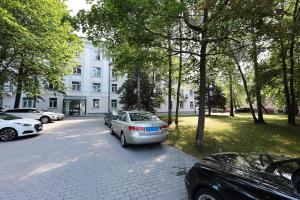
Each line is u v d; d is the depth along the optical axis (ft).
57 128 46.78
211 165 10.64
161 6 21.35
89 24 25.36
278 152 24.94
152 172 17.51
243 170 9.29
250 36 22.21
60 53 56.24
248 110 154.92
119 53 31.01
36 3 48.65
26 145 28.14
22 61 53.21
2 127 31.01
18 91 57.82
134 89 85.71
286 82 52.44
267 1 16.97
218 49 28.40
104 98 116.67
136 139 24.72
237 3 17.89
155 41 26.23
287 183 7.66
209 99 99.30
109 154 23.56
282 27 19.19
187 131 40.70
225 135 36.06
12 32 43.57
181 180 15.65
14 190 14.03
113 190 13.97
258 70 56.34
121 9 21.67
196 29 26.27
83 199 12.70
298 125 50.80
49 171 17.80
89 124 56.44
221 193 8.78
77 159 21.48
